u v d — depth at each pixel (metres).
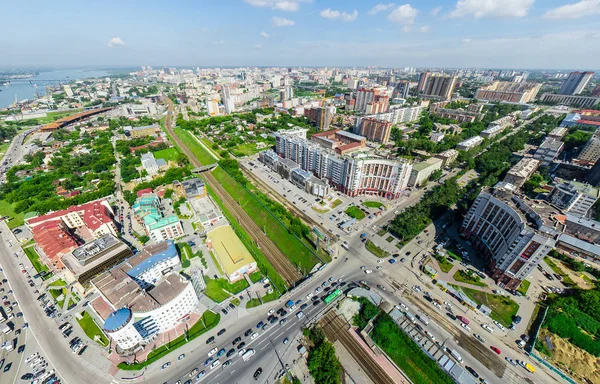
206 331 115.38
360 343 110.62
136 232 176.12
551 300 125.56
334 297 128.50
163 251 141.38
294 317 120.81
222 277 143.88
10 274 145.38
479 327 115.25
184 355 106.38
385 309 121.25
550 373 99.25
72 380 98.94
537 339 108.69
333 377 95.19
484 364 102.06
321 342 108.06
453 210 197.12
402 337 108.75
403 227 170.12
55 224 164.38
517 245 122.62
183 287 117.88
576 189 187.38
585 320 115.12
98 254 140.12
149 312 106.38
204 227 179.50
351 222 182.25
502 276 132.00
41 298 131.62
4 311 125.56
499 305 123.94
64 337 114.12
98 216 168.38
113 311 113.75
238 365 102.88
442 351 104.75
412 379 98.12
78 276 129.00
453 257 152.62
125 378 99.25
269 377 99.19
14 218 193.00
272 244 170.88
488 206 151.00
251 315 122.56
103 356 106.50
